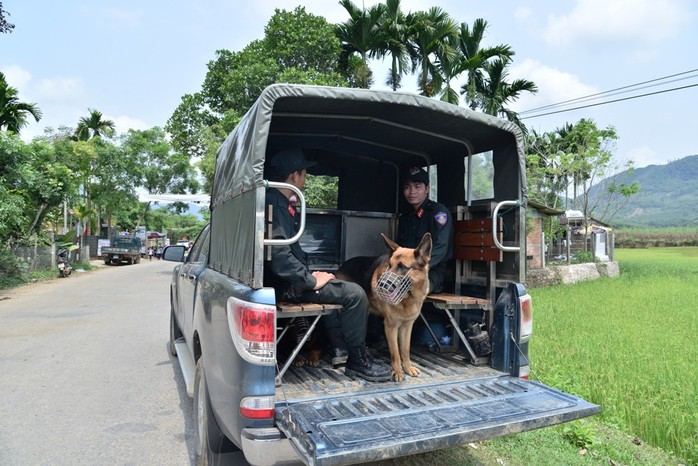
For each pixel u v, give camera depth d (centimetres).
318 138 439
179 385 535
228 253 328
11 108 1864
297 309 292
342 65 2267
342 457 206
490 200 392
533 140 2389
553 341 700
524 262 351
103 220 3838
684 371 536
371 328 442
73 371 584
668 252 4778
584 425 408
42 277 1769
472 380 327
